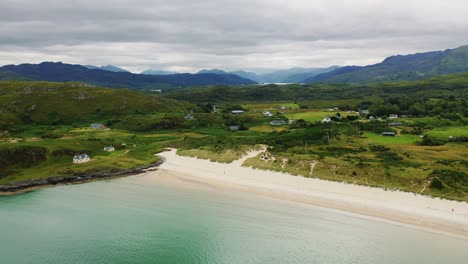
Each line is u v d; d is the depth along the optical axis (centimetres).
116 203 9081
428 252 6169
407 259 5972
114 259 6366
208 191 9944
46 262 6316
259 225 7531
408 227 7125
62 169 11681
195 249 6650
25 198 9531
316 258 6178
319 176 10006
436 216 7444
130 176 11688
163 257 6419
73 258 6438
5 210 8669
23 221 8012
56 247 6831
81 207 8838
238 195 9494
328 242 6694
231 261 6231
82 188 10400
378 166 9969
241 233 7212
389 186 8906
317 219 7681
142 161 13175
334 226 7312
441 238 6650
